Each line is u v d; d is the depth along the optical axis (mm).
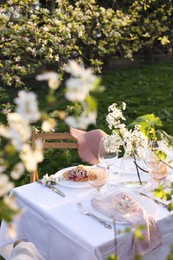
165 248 2312
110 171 2922
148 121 2395
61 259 2322
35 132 3248
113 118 2410
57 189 2648
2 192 986
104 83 9859
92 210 2330
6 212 890
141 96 8562
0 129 1039
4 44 4477
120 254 2115
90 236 2113
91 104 956
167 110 7402
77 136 3156
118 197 2420
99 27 5844
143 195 2551
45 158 5145
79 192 2605
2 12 4488
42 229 2434
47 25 4641
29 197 2564
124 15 6539
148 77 10523
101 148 2701
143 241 2137
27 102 972
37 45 4586
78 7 5746
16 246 2229
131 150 2416
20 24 4535
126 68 11812
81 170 2777
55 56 4590
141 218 2205
